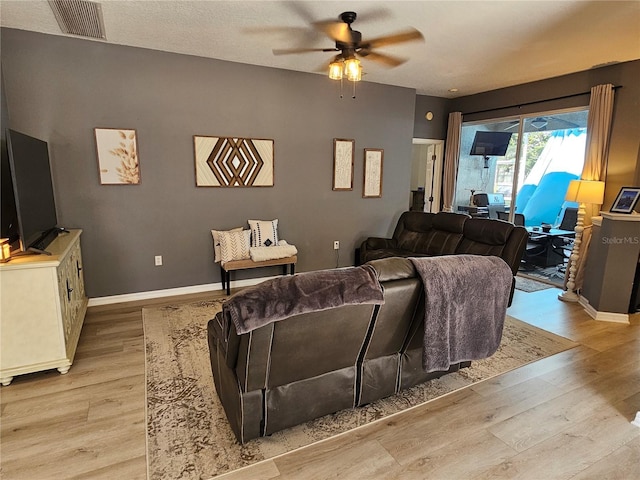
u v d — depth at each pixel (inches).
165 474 69.7
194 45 146.8
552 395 96.7
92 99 145.2
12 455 73.9
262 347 67.7
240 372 70.7
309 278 70.7
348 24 117.5
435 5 109.3
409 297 80.4
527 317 152.4
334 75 119.6
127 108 151.3
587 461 74.2
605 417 87.9
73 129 143.9
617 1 104.8
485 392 97.9
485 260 91.7
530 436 81.2
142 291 165.8
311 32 132.3
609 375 106.9
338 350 78.4
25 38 132.6
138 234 161.2
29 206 108.0
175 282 171.8
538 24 122.3
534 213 215.6
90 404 90.3
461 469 71.7
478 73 185.9
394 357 91.5
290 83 182.5
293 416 79.6
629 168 165.8
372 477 69.6
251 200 182.9
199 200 170.9
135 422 84.2
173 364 109.4
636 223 141.5
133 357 113.3
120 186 154.7
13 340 96.9
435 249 186.7
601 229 151.3
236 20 121.6
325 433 81.7
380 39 135.4
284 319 65.9
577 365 112.5
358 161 209.2
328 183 202.1
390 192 223.3
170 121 159.6
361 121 205.9
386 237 226.7
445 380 103.5
